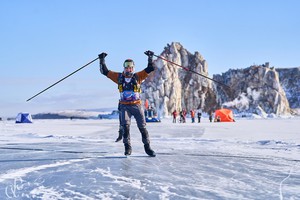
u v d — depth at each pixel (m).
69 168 4.75
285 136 12.90
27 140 10.68
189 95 98.50
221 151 7.22
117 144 8.96
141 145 8.63
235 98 104.56
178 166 5.05
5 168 4.75
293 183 3.94
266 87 103.94
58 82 6.91
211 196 3.26
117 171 4.54
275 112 101.06
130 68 6.19
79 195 3.22
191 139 10.71
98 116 83.75
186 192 3.41
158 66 93.00
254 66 107.88
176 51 98.00
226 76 112.00
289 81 149.62
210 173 4.53
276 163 5.51
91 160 5.54
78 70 6.70
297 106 136.12
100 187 3.57
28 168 4.74
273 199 3.17
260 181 4.04
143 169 4.73
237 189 3.59
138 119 6.14
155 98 89.25
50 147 8.00
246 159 5.95
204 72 100.81
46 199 3.05
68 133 15.55
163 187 3.62
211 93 101.00
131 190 3.45
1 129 20.75
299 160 5.86
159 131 17.25
